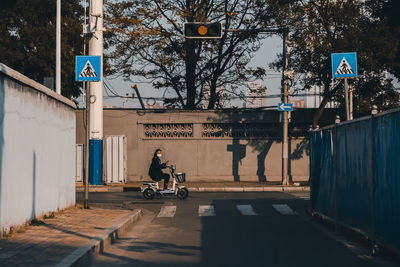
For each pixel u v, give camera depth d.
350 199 9.88
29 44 32.25
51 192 12.59
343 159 10.41
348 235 10.55
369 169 8.63
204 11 31.88
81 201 19.17
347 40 24.70
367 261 7.86
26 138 10.44
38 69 32.41
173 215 14.98
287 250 8.91
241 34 31.78
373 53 25.22
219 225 12.66
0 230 8.92
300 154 29.77
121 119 29.89
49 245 8.28
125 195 22.27
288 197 20.83
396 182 7.30
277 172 29.83
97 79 15.58
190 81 34.31
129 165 29.78
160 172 20.34
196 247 9.34
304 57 26.12
